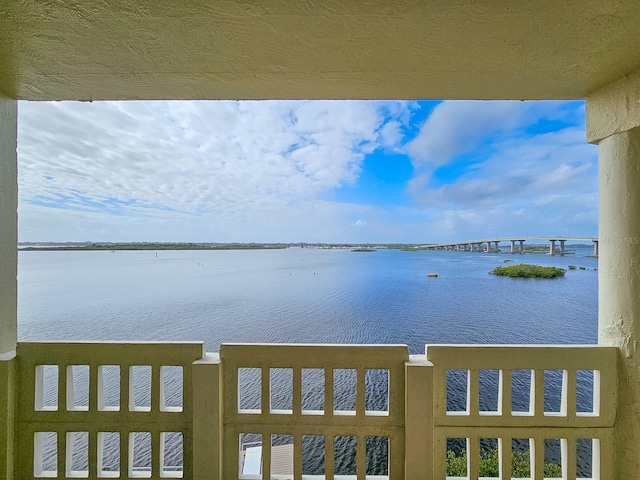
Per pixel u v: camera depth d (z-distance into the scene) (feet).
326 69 4.98
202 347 5.18
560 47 4.30
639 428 4.87
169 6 3.58
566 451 5.07
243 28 3.97
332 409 5.10
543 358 5.06
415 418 4.91
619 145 5.12
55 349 5.16
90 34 4.06
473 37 4.11
